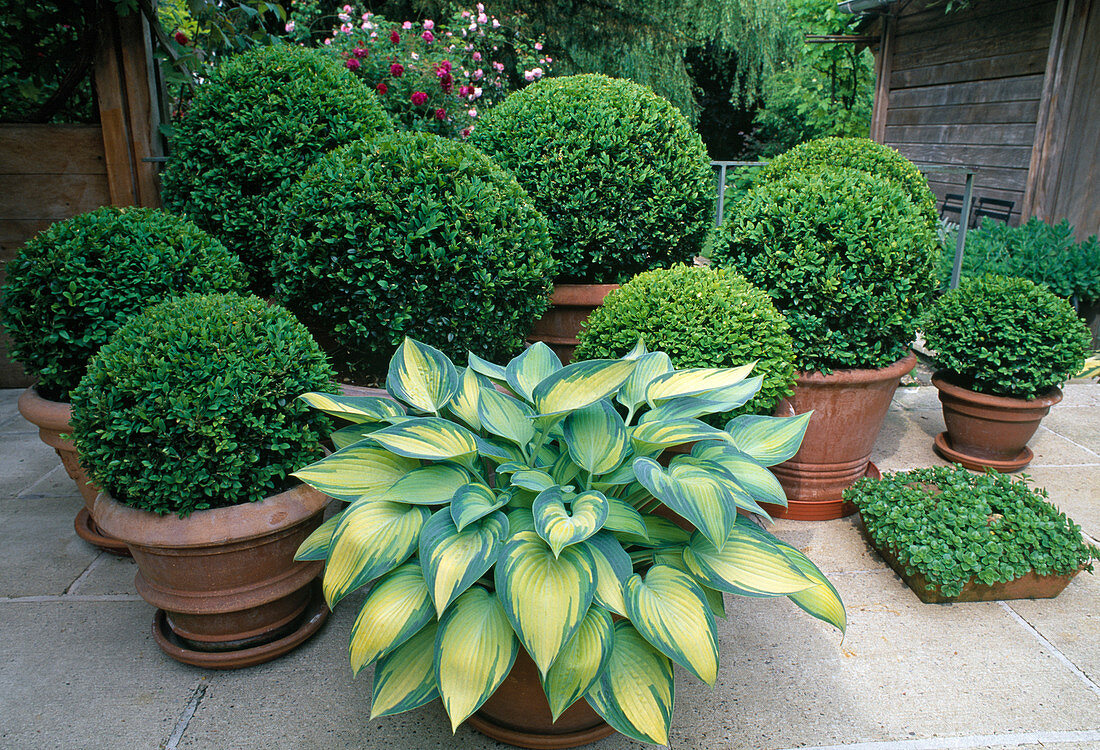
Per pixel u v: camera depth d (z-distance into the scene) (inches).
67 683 79.9
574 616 56.0
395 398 83.4
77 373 98.7
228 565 76.9
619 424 73.3
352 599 96.0
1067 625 90.7
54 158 151.1
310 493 81.7
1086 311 214.4
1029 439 137.1
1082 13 218.7
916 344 201.0
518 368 82.8
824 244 110.2
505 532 62.4
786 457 78.8
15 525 113.8
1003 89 268.1
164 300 95.1
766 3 465.4
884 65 349.4
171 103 167.8
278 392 78.7
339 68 133.5
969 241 236.1
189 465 74.0
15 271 97.0
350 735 72.9
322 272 103.3
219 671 82.4
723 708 76.7
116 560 104.8
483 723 72.0
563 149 127.4
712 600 71.1
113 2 136.6
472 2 372.8
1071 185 231.5
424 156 104.5
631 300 104.6
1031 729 73.7
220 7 162.1
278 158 121.4
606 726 72.1
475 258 102.0
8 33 138.3
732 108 626.2
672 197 131.3
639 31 440.8
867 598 96.1
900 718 75.3
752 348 99.0
